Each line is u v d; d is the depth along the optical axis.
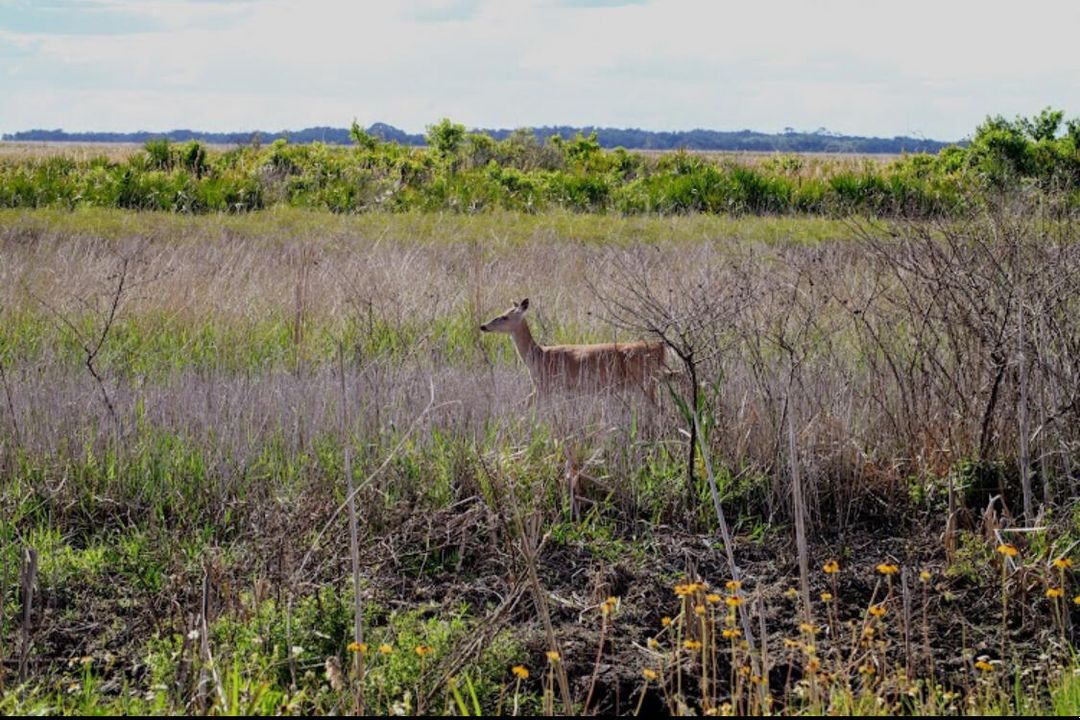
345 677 7.43
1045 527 9.26
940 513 10.41
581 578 9.20
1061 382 10.49
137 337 15.73
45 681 7.58
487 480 9.93
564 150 54.62
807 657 7.35
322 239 24.36
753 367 11.38
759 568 9.48
